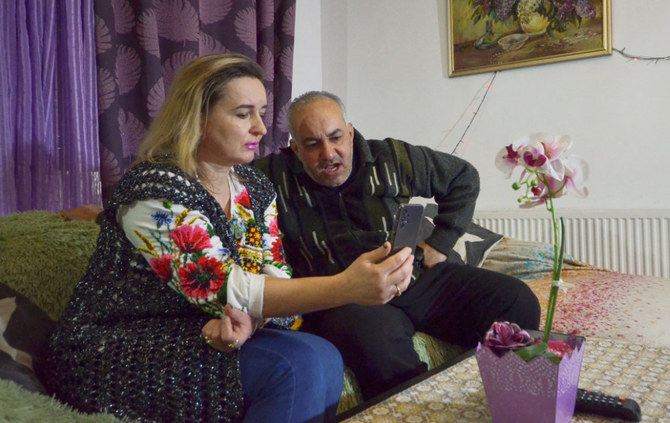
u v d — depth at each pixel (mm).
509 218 2867
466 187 1813
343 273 1012
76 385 1020
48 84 1758
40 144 1737
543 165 846
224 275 1020
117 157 1928
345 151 1614
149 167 1074
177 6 2186
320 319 1571
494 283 1588
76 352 1039
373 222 1657
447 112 3115
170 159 1099
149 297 1078
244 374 1026
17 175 1693
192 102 1116
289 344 1063
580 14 2701
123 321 1086
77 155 1825
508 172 907
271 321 1212
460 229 1757
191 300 1028
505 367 832
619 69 2654
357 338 1379
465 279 1636
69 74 1805
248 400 1022
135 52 2047
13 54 1663
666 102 2559
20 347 1085
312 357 1036
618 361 1172
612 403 885
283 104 2674
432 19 3129
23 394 892
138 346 1019
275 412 981
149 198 1027
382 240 1636
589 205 2762
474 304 1594
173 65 2197
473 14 2980
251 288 1016
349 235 1618
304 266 1653
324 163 1589
